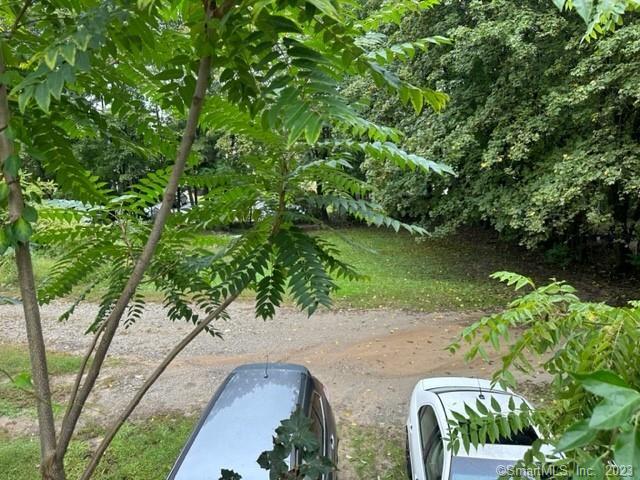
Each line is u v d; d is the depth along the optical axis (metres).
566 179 9.41
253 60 1.38
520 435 3.66
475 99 11.37
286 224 2.04
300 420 2.10
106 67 1.83
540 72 10.10
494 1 9.75
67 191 2.07
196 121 1.46
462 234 20.42
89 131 2.04
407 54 1.64
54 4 1.58
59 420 6.07
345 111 1.13
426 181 11.73
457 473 3.53
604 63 8.86
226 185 2.08
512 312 1.68
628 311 1.45
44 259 10.92
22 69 1.60
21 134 1.73
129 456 5.30
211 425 3.87
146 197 2.30
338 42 1.30
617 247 13.77
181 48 1.80
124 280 2.44
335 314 10.62
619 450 0.71
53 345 8.80
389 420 6.22
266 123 1.30
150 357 8.29
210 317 1.98
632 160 8.84
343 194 2.10
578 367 1.41
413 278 13.73
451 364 7.90
